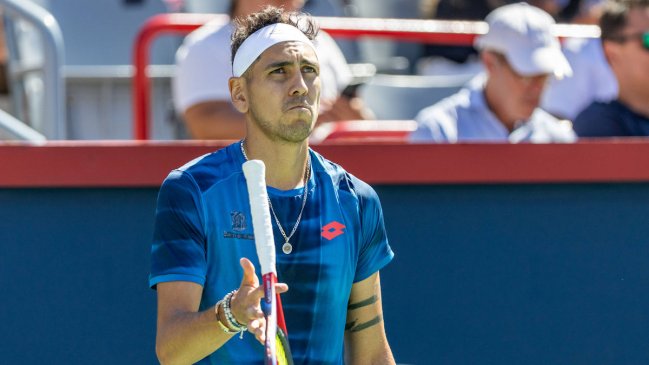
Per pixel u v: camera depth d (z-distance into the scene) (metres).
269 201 11.12
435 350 15.73
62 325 15.16
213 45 18.52
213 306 10.16
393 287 15.67
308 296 11.10
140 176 15.07
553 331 15.87
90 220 15.16
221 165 11.21
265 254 9.73
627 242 15.91
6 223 15.05
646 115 18.66
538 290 15.84
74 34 24.36
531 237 15.80
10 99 22.06
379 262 11.80
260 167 10.00
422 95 22.72
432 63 24.97
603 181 15.78
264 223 9.81
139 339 15.24
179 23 19.34
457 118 18.59
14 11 18.22
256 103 10.94
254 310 9.70
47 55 18.30
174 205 10.94
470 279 15.74
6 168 14.94
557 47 18.73
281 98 10.85
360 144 15.38
